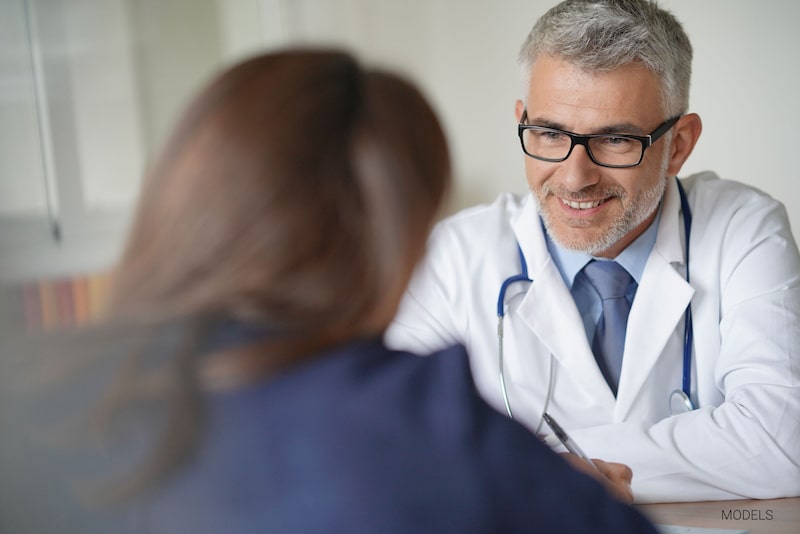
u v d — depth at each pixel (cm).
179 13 321
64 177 293
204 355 50
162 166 53
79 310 287
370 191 52
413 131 54
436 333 155
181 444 48
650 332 139
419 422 50
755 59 288
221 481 49
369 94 54
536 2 338
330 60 54
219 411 50
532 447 52
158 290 51
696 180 158
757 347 130
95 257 297
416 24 360
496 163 359
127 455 51
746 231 143
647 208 137
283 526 47
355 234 52
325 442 48
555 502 50
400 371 53
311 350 52
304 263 51
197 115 53
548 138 137
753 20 286
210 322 51
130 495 49
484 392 148
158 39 316
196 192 51
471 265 155
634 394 138
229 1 331
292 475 48
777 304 134
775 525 102
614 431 121
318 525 46
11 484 54
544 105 135
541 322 143
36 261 285
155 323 51
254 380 50
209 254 50
